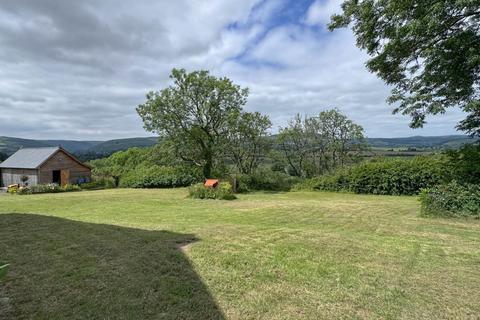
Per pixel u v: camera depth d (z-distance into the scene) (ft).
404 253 16.51
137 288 11.78
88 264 14.19
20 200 56.29
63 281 12.32
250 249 16.67
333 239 19.07
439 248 17.54
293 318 9.97
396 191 57.11
